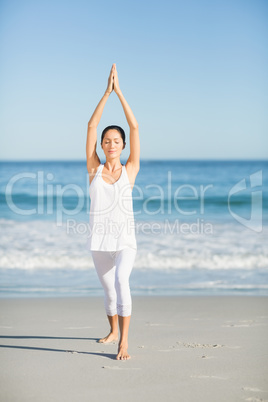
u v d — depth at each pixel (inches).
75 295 345.1
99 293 352.2
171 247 543.8
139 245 553.9
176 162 2433.6
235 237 615.8
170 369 163.2
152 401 132.6
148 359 176.9
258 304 308.7
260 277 415.2
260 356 180.9
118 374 157.9
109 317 207.2
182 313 281.0
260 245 559.5
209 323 251.1
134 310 291.0
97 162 192.9
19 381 150.9
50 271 441.1
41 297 335.0
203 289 367.9
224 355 182.4
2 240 596.7
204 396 136.2
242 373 158.2
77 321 259.3
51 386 145.8
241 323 250.8
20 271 441.1
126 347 179.8
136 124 188.4
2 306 303.0
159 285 383.6
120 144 188.4
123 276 177.0
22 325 248.4
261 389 142.1
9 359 179.0
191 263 470.6
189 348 194.7
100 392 139.9
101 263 191.3
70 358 179.8
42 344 204.5
